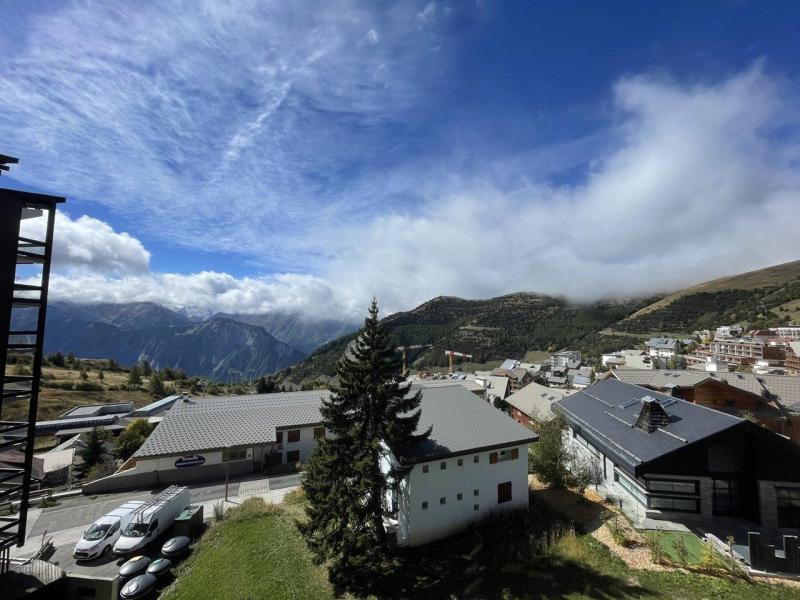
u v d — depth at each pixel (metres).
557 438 29.55
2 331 9.96
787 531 20.77
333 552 19.66
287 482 34.34
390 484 21.92
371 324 21.73
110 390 94.88
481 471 24.94
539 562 19.48
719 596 15.83
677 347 141.88
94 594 12.63
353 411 22.02
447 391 32.28
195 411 41.09
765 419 43.12
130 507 26.17
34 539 25.19
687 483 22.66
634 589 16.62
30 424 10.73
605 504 25.72
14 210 10.21
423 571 20.06
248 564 21.33
